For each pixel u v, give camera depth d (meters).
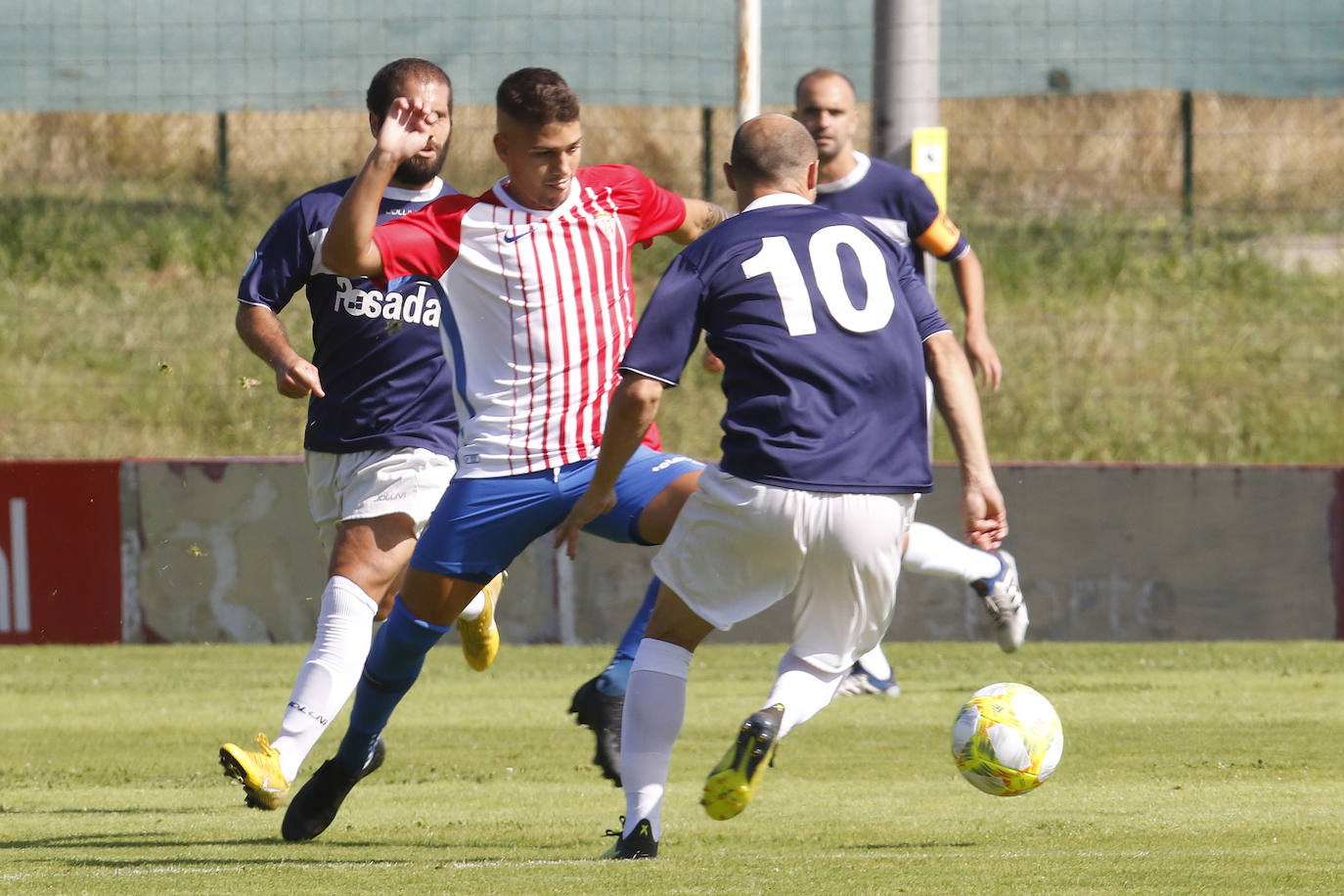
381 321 15.87
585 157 46.16
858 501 12.25
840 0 32.44
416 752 20.75
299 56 35.38
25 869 12.86
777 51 32.56
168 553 28.98
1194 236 46.91
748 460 12.31
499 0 34.94
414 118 13.87
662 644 12.95
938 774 18.59
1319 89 34.44
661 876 11.95
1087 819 15.45
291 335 37.28
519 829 15.45
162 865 13.06
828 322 12.48
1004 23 33.41
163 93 35.91
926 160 29.17
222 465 29.02
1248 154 52.22
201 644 29.11
